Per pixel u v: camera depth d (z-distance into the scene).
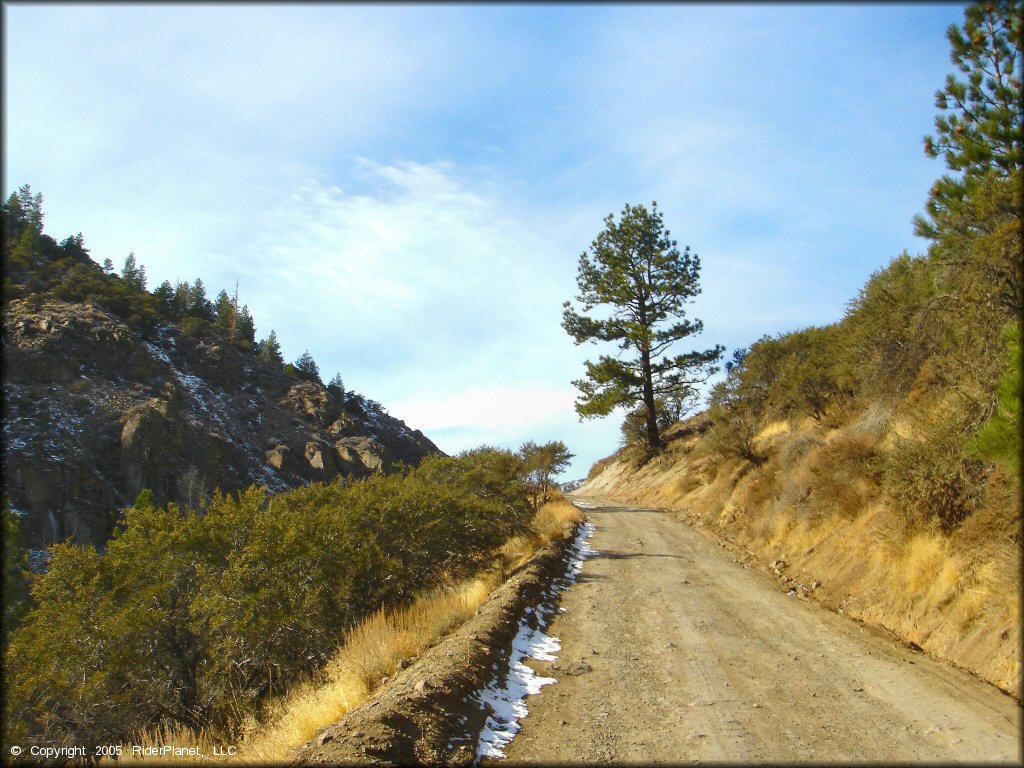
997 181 9.80
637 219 47.59
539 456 34.31
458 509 17.20
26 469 57.66
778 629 10.20
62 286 96.88
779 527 17.69
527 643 9.83
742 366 31.91
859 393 19.80
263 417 101.12
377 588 14.76
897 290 15.88
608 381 46.91
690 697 7.19
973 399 10.45
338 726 6.07
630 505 39.94
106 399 73.94
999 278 9.97
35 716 11.27
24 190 112.19
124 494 64.50
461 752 5.70
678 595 13.16
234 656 11.67
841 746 5.59
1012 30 10.38
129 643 11.83
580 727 6.45
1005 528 8.58
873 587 11.12
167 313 118.69
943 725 5.92
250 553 12.25
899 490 11.17
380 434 127.44
